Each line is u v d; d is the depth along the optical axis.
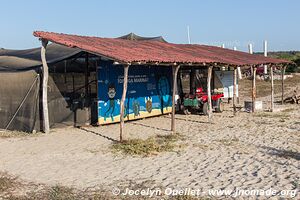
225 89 24.00
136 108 18.16
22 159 11.03
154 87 19.20
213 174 9.16
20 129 15.28
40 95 15.12
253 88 21.03
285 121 17.45
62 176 9.28
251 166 9.80
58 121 15.86
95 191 8.10
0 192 8.12
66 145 12.75
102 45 15.13
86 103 16.73
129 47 16.19
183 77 21.03
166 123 17.25
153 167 9.91
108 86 16.86
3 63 17.86
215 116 19.36
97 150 11.96
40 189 8.31
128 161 10.56
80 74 16.62
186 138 13.66
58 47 19.59
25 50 21.14
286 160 10.30
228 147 12.05
